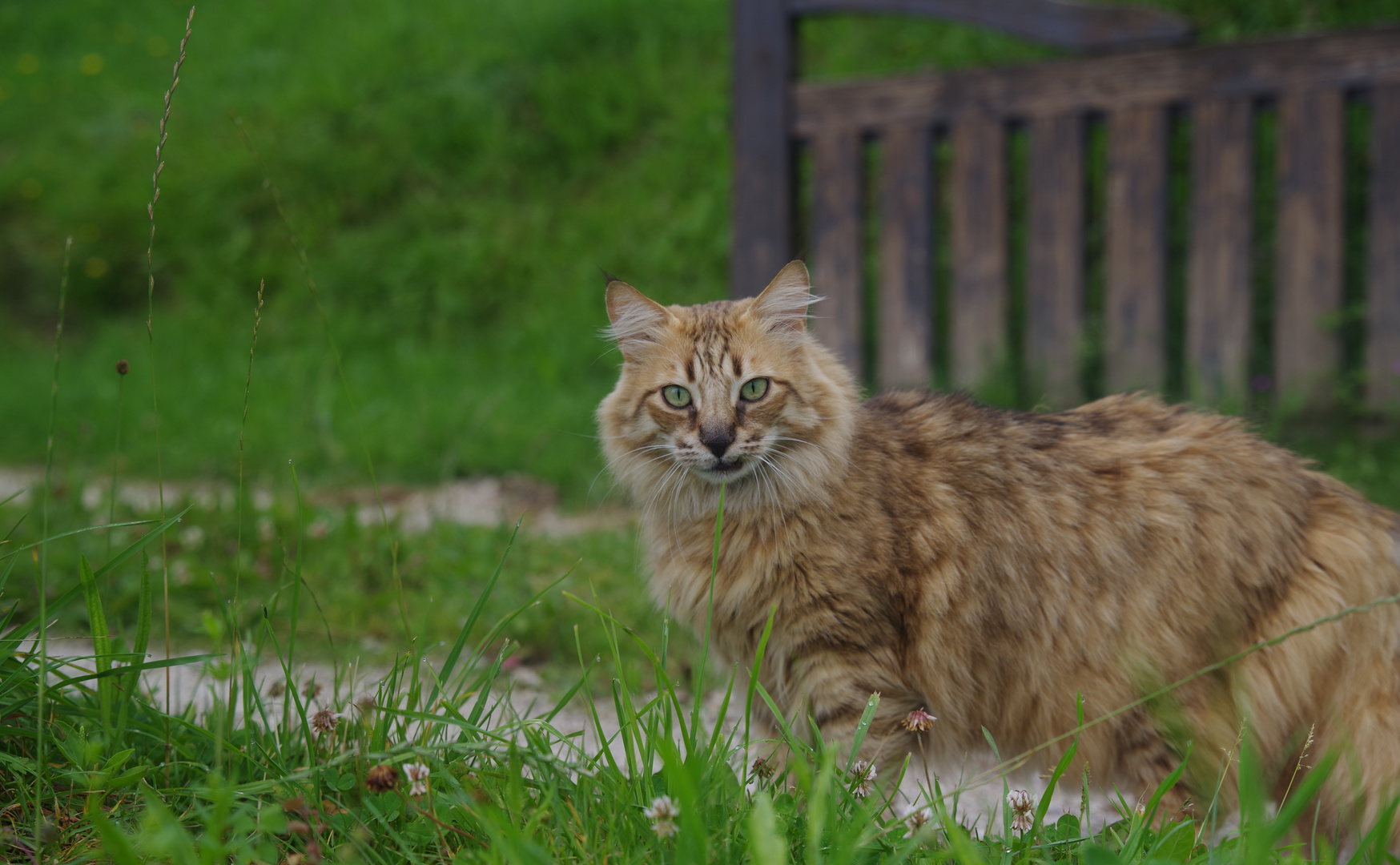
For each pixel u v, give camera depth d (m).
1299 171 5.34
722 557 2.83
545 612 3.97
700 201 8.91
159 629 3.78
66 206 10.79
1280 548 2.60
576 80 10.16
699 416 2.85
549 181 9.81
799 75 6.45
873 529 2.70
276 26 12.28
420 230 9.76
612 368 8.20
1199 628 2.58
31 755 2.24
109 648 2.31
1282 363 5.48
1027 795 2.14
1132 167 5.66
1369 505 2.76
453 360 8.61
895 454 2.82
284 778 2.01
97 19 13.47
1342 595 2.56
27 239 10.81
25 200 11.18
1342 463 5.13
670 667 3.72
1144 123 5.61
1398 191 5.20
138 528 4.53
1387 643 2.54
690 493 2.93
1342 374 5.45
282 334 9.22
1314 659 2.54
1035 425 2.89
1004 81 5.89
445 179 10.05
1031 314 5.97
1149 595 2.61
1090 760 2.68
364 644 3.86
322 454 6.93
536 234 9.38
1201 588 2.59
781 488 2.76
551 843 1.94
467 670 2.41
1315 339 5.39
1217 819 2.56
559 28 10.55
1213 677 2.57
